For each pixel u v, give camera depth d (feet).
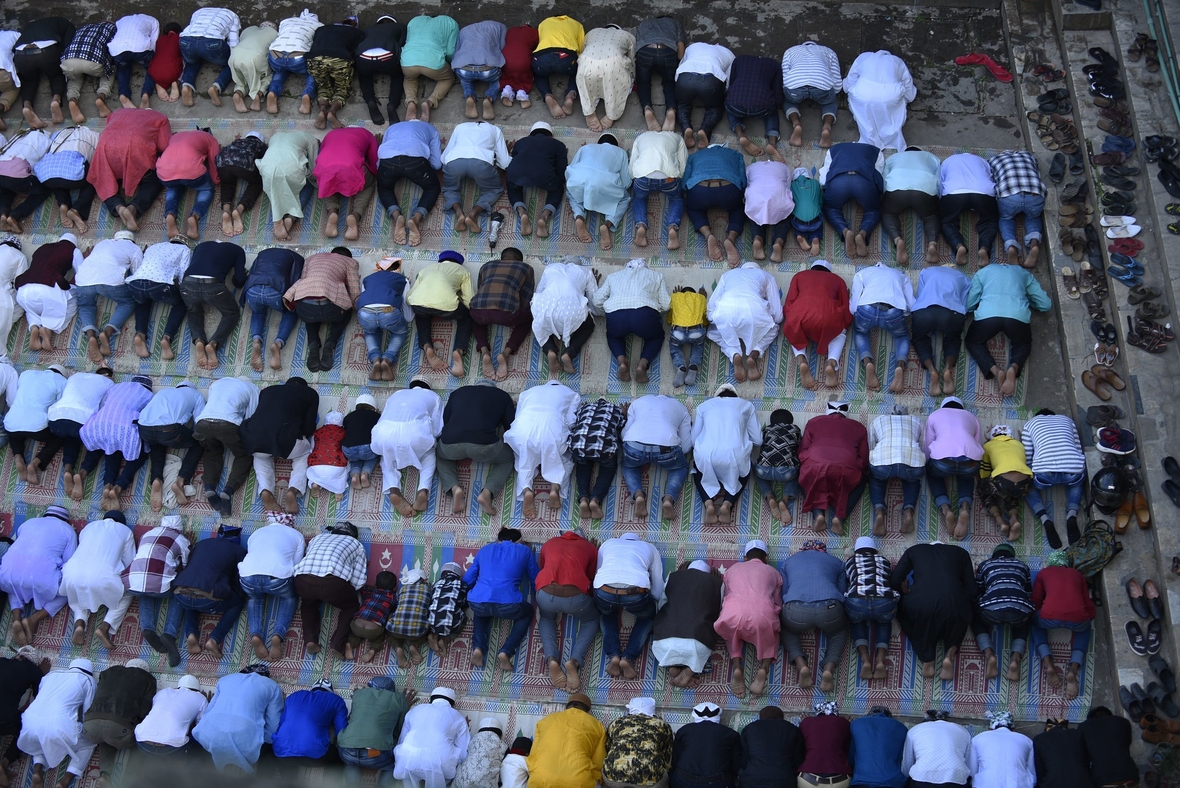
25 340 40.19
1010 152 39.22
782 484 36.06
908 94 41.83
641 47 41.96
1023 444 35.50
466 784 31.96
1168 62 40.06
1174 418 35.19
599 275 39.55
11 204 42.19
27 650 35.81
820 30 44.04
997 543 35.14
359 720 32.60
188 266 38.83
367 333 38.27
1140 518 34.27
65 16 46.32
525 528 36.29
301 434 36.68
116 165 41.04
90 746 34.14
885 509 34.94
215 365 38.93
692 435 35.81
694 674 34.01
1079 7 42.29
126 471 37.37
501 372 38.04
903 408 36.96
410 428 35.81
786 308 37.19
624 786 31.04
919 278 37.93
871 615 32.99
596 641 35.12
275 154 40.01
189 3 46.29
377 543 36.40
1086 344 37.06
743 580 33.22
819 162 41.37
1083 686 33.37
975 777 31.07
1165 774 31.35
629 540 34.35
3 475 38.06
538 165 39.42
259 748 32.76
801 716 33.53
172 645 35.17
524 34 43.11
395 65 42.73
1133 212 38.60
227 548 35.17
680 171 39.37
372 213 41.22
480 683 34.58
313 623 34.96
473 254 40.22
